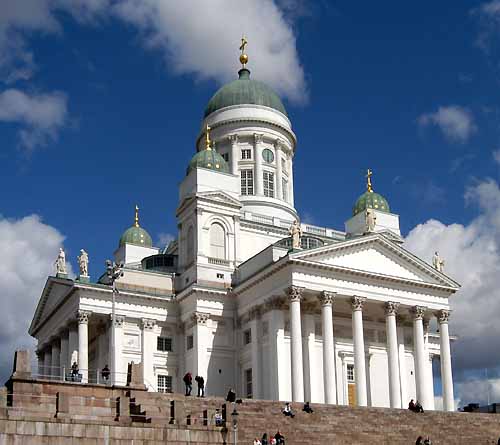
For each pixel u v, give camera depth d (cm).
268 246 9369
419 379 8744
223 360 9094
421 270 9012
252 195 10994
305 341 8681
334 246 8519
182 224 9906
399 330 9356
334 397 8112
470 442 6862
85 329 8988
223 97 11538
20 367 5588
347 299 8594
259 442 5647
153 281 9562
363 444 6338
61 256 10344
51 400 5581
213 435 5506
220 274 9406
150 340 9294
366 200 10825
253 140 11300
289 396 8300
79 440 4994
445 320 9081
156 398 6031
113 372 7462
